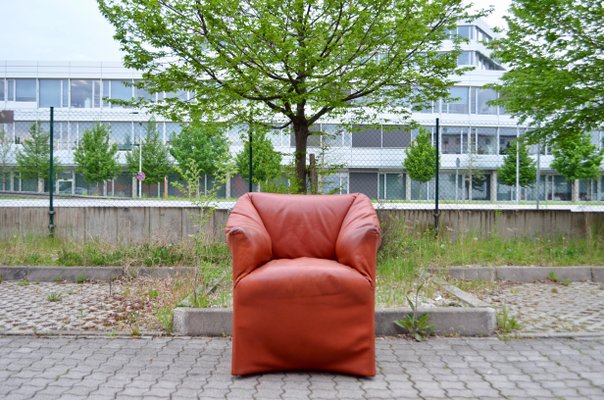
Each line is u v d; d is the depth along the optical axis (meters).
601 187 27.02
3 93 36.72
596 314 5.14
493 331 4.46
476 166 29.03
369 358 3.38
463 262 7.40
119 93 36.66
